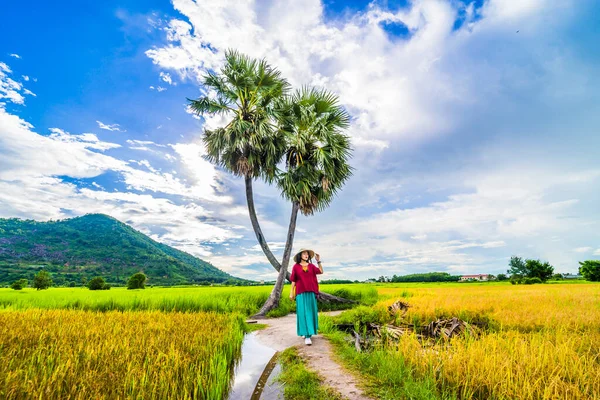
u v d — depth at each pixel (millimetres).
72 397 3178
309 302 6066
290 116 15008
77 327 6676
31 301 12742
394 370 4055
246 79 14219
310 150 15141
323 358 4914
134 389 3273
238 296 15391
